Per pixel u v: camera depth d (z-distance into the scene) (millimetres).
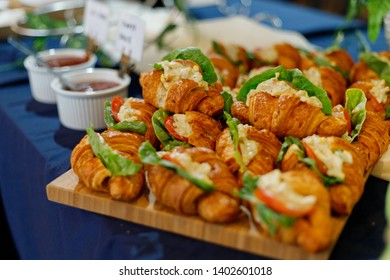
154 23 976
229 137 506
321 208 430
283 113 503
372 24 679
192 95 532
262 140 500
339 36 815
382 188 527
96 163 494
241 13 1193
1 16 1018
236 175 488
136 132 536
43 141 643
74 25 929
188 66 551
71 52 804
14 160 706
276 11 1189
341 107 543
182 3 906
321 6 1743
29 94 782
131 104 560
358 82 630
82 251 534
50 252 623
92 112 655
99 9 758
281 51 698
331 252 454
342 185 460
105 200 497
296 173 447
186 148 483
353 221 488
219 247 464
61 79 684
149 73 557
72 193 511
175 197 456
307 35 1002
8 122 712
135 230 488
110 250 493
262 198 427
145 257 468
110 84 691
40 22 895
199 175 459
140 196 499
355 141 532
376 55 648
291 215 421
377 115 568
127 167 480
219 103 542
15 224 745
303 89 532
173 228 476
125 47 682
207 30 941
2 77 834
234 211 453
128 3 1171
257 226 458
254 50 735
